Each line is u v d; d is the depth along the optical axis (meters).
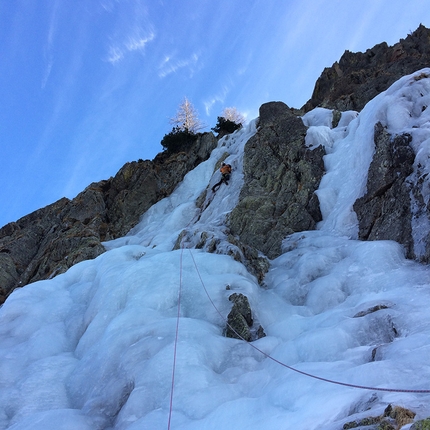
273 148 15.24
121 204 20.09
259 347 6.93
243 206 13.07
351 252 9.33
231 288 8.76
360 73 18.33
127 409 5.67
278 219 12.39
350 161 12.24
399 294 7.05
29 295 10.88
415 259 8.11
